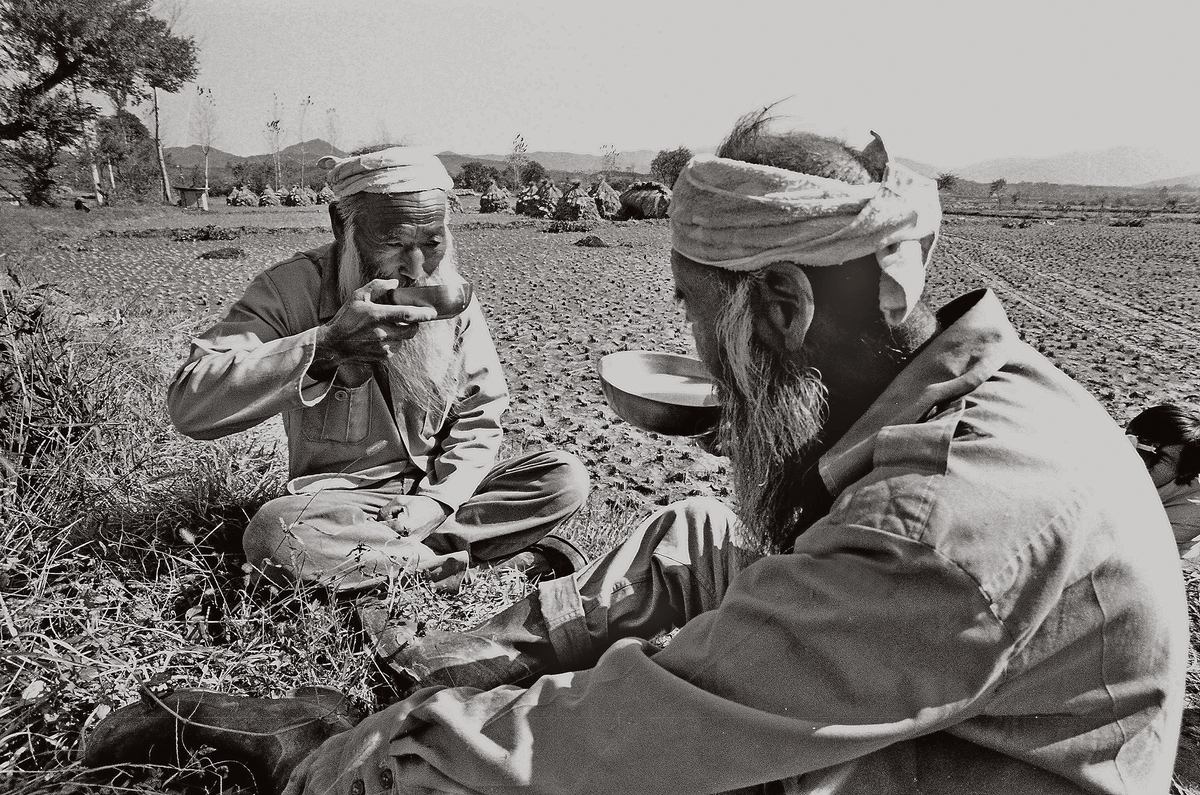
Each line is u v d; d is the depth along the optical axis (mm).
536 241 26766
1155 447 2779
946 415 1143
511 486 2895
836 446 1229
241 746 1710
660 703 1176
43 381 3113
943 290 15969
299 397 2410
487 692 1368
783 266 1182
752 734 1113
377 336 2344
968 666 1051
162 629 2236
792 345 1219
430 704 1367
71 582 2301
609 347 9703
